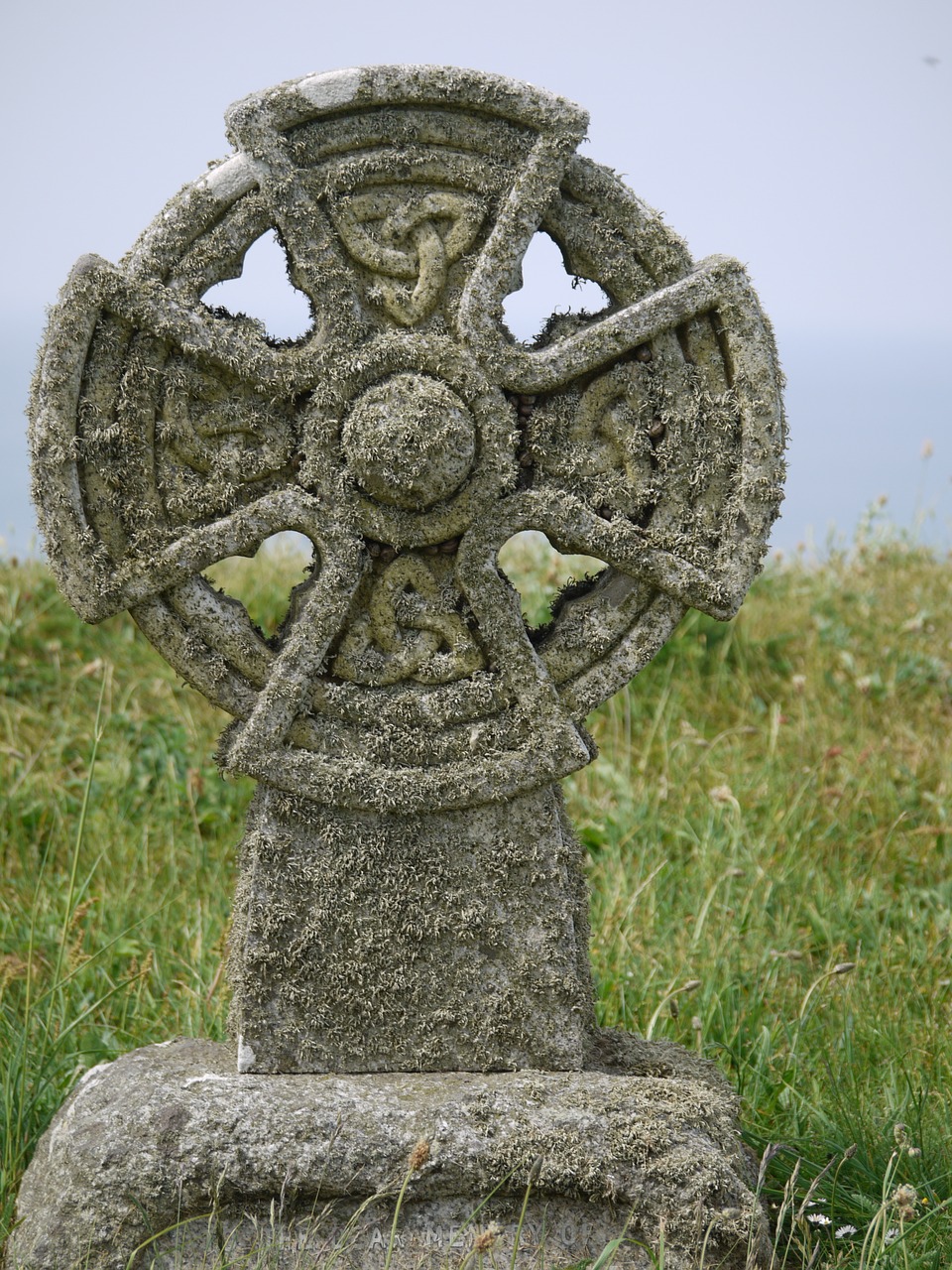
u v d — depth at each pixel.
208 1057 2.66
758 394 2.54
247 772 2.54
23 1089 2.76
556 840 2.64
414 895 2.60
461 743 2.58
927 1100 2.96
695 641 5.59
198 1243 2.36
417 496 2.49
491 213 2.50
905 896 4.09
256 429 2.50
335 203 2.46
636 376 2.56
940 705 5.34
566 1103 2.44
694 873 4.16
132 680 5.34
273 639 2.61
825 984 3.54
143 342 2.44
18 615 5.55
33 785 4.55
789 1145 2.82
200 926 3.73
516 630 2.58
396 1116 2.39
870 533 7.22
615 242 2.53
